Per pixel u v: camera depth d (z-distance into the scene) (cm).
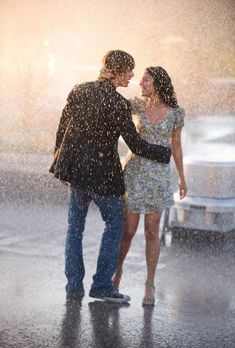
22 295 893
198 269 1029
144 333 791
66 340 764
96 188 865
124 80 875
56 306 859
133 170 881
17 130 2023
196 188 1164
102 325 808
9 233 1183
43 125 2034
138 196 877
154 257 884
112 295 880
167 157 873
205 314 854
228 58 3134
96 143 865
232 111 2708
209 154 2100
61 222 1270
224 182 1155
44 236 1170
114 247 880
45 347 745
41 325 802
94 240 1161
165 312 855
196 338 783
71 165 874
